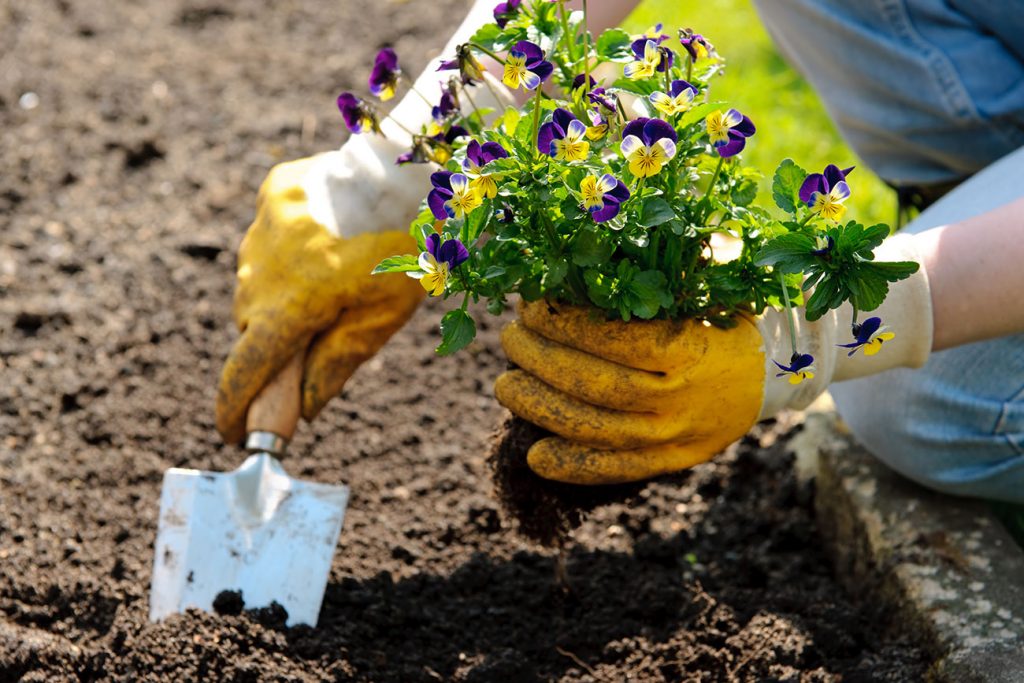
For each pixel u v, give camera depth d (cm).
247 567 230
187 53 457
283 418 235
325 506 237
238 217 373
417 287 235
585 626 241
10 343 316
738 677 225
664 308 188
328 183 230
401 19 487
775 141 414
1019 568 235
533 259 183
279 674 213
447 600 248
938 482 247
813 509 281
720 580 262
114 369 310
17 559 246
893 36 252
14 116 407
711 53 192
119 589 240
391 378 321
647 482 223
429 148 203
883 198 386
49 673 216
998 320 201
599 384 190
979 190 233
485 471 286
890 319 198
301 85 443
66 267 345
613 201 167
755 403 194
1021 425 231
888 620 238
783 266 170
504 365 327
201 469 285
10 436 286
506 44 191
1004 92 249
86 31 463
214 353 321
